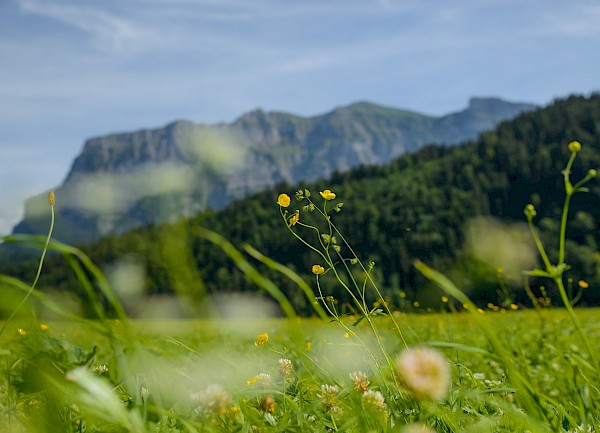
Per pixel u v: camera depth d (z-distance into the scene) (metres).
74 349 1.46
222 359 2.07
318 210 2.54
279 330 6.21
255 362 2.58
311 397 2.51
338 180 150.75
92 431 1.55
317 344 3.18
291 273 1.60
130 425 1.08
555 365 4.64
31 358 1.38
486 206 122.25
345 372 2.64
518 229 1.37
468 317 7.53
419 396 1.12
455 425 1.83
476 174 137.88
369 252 86.31
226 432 1.82
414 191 128.25
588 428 2.03
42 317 1.02
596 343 6.18
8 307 0.98
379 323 3.43
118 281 0.95
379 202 126.50
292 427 1.94
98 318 1.03
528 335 6.76
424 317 7.53
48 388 1.29
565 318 7.86
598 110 144.75
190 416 1.84
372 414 1.88
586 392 2.13
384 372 2.42
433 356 1.14
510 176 138.12
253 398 2.20
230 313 1.08
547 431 1.75
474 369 4.51
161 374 1.72
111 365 1.69
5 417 1.56
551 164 133.50
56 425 1.35
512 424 2.13
